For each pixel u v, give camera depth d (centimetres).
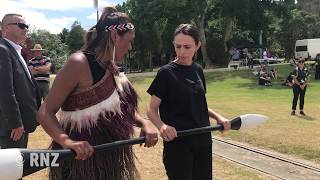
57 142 274
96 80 282
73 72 276
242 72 3550
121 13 296
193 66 371
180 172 356
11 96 448
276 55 6009
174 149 357
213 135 1005
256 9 4169
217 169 693
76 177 282
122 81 300
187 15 4059
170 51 5147
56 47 4022
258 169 716
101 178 287
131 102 303
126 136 294
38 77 1020
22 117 464
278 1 4222
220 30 4947
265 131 1039
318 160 802
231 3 4084
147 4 3991
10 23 464
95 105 282
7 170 246
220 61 4416
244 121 377
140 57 5016
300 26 5288
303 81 1391
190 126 354
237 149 879
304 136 995
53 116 274
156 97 359
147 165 675
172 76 358
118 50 292
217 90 2494
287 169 731
